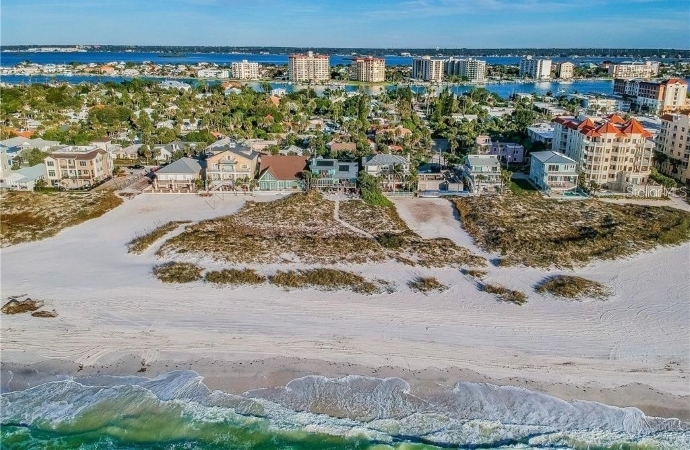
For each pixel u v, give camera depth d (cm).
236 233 9344
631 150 12231
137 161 14650
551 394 5441
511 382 5609
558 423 5078
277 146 15138
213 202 11094
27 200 10612
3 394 5447
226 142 14388
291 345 6178
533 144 15325
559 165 12050
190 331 6412
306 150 14950
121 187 12056
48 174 12038
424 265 8231
